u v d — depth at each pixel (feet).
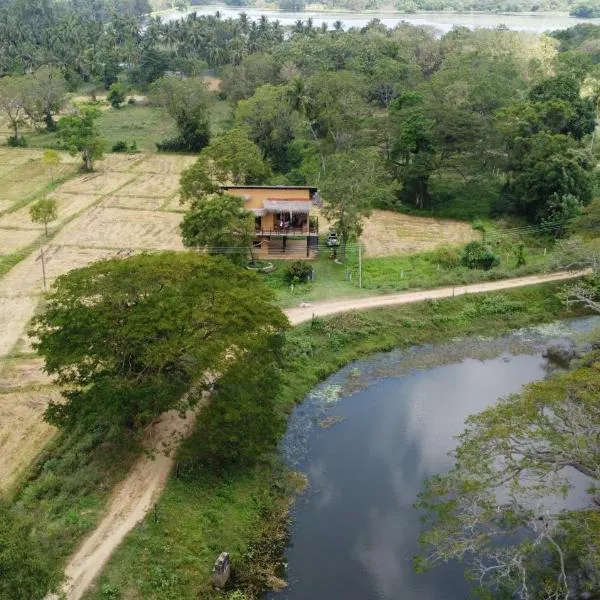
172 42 584.40
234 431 129.59
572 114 321.73
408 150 300.81
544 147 275.39
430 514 133.59
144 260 146.10
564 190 265.34
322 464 149.18
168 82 406.41
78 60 551.59
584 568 110.22
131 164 370.32
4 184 333.62
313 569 121.19
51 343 134.31
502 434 103.19
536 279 231.50
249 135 347.36
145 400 128.77
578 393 107.34
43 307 203.10
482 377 186.50
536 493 110.01
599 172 301.02
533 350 201.05
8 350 179.01
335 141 333.21
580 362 162.71
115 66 551.18
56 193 320.70
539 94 352.90
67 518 118.11
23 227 275.39
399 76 434.71
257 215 238.89
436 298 217.36
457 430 161.79
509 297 221.87
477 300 219.41
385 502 137.80
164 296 137.18
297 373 181.27
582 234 224.74
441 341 204.74
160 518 120.67
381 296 218.38
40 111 432.25
